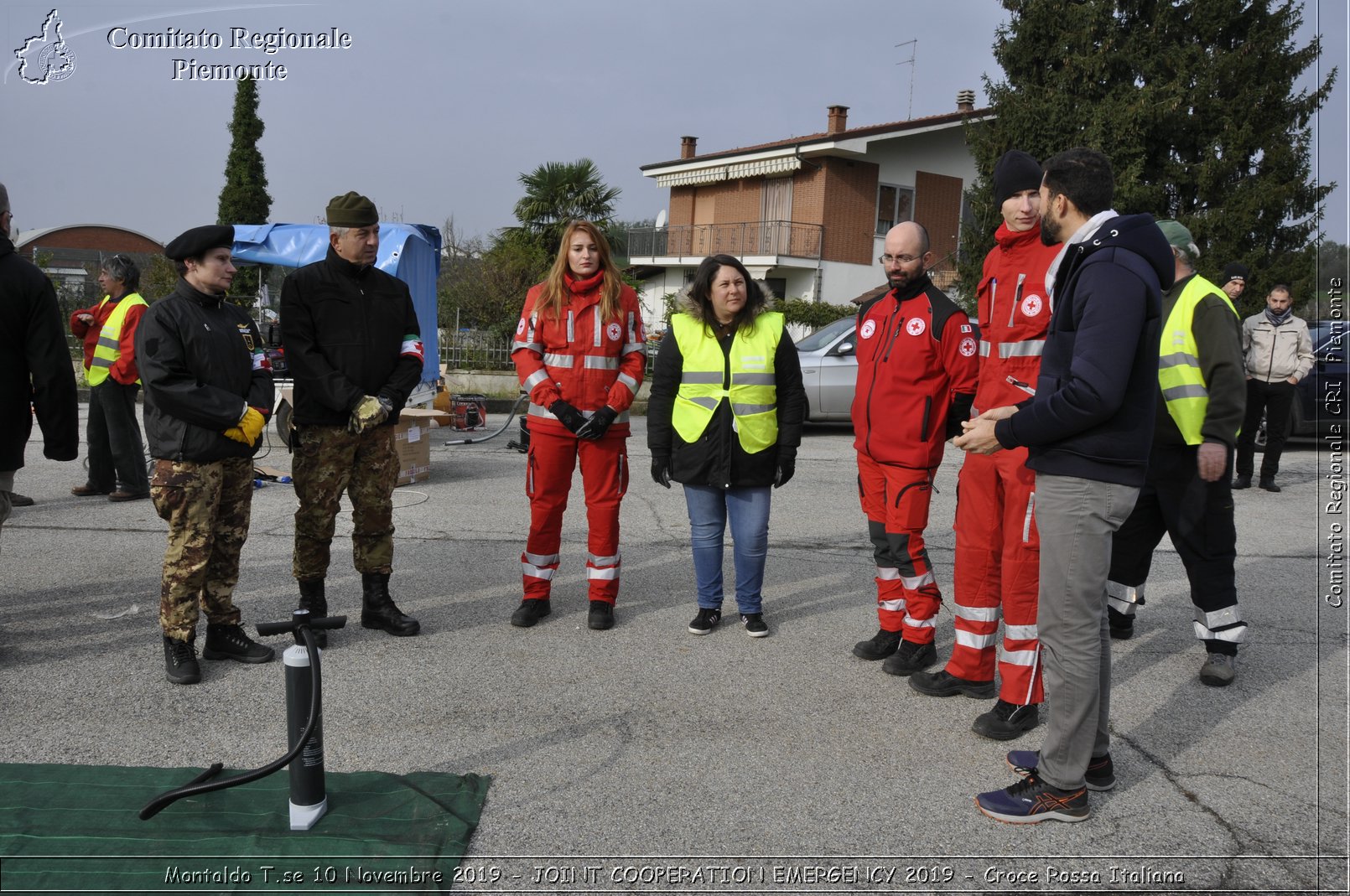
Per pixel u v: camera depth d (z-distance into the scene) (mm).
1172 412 4223
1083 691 2930
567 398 4711
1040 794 2992
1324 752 3525
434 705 3787
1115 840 2893
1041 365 3053
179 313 3936
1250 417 9414
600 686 4035
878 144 25094
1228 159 17375
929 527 7527
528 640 4598
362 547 4609
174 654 3967
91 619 4738
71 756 3268
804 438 12984
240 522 4184
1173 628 5047
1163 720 3818
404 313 4582
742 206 27234
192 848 2678
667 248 29109
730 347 4598
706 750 3439
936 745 3529
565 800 3057
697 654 4473
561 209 23469
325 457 4406
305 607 4598
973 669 3963
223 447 3924
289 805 2854
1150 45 17922
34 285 4082
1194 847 2857
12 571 5543
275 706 3742
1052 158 3010
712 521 4750
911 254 4121
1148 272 2811
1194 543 4227
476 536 6730
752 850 2797
